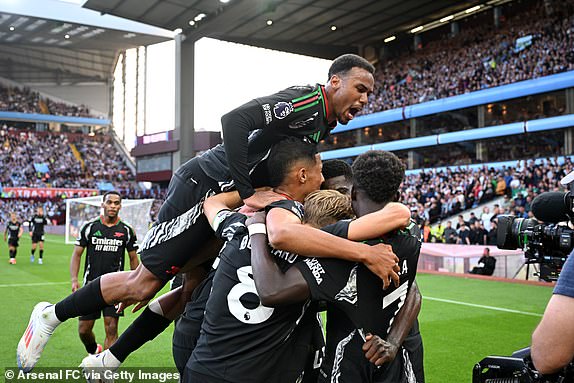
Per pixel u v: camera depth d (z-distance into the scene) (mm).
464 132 25328
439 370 4848
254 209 2238
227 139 2293
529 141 24531
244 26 27969
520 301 9133
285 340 2041
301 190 2264
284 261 2004
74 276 5105
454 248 13578
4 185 39125
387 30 30516
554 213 2033
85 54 46375
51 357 5043
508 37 26219
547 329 1469
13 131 44500
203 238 2758
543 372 1503
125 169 47312
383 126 30547
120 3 22188
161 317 3072
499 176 20109
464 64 27578
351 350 2037
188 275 3062
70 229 25281
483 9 28547
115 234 5164
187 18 24375
